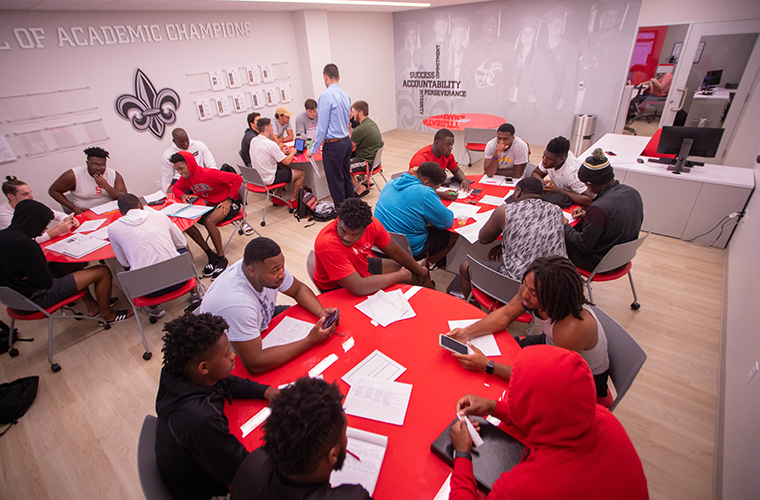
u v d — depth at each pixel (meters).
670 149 3.52
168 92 4.85
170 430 1.09
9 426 2.12
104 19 4.17
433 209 2.42
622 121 5.73
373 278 1.87
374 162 4.81
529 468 0.87
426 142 7.50
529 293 1.36
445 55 7.02
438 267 3.34
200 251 3.96
